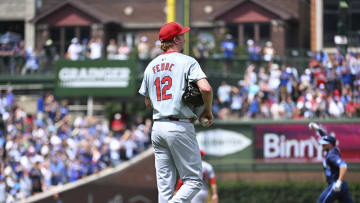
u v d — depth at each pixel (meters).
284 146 68.31
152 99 17.16
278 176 68.25
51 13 110.19
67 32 110.94
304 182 67.75
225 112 69.25
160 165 17.22
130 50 85.81
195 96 16.39
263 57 71.25
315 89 68.12
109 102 86.50
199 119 17.12
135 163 68.12
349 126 66.44
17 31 110.62
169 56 16.95
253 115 69.19
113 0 115.94
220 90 69.00
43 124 73.31
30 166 63.94
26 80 89.69
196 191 16.80
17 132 71.19
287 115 68.62
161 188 17.17
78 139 71.19
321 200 36.19
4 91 88.94
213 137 68.31
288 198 67.38
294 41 89.38
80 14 110.19
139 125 81.25
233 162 68.44
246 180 68.50
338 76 67.62
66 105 83.38
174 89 16.61
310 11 84.38
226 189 67.69
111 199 66.56
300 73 68.94
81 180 65.44
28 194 62.38
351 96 67.38
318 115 67.75
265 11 98.19
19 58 90.38
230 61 70.19
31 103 87.31
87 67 82.56
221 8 104.00
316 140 67.50
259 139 68.62
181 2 38.81
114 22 111.12
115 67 82.00
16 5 111.00
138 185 68.00
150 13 115.25
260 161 68.50
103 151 68.81
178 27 17.27
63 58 87.56
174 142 16.59
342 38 69.38
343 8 70.88
